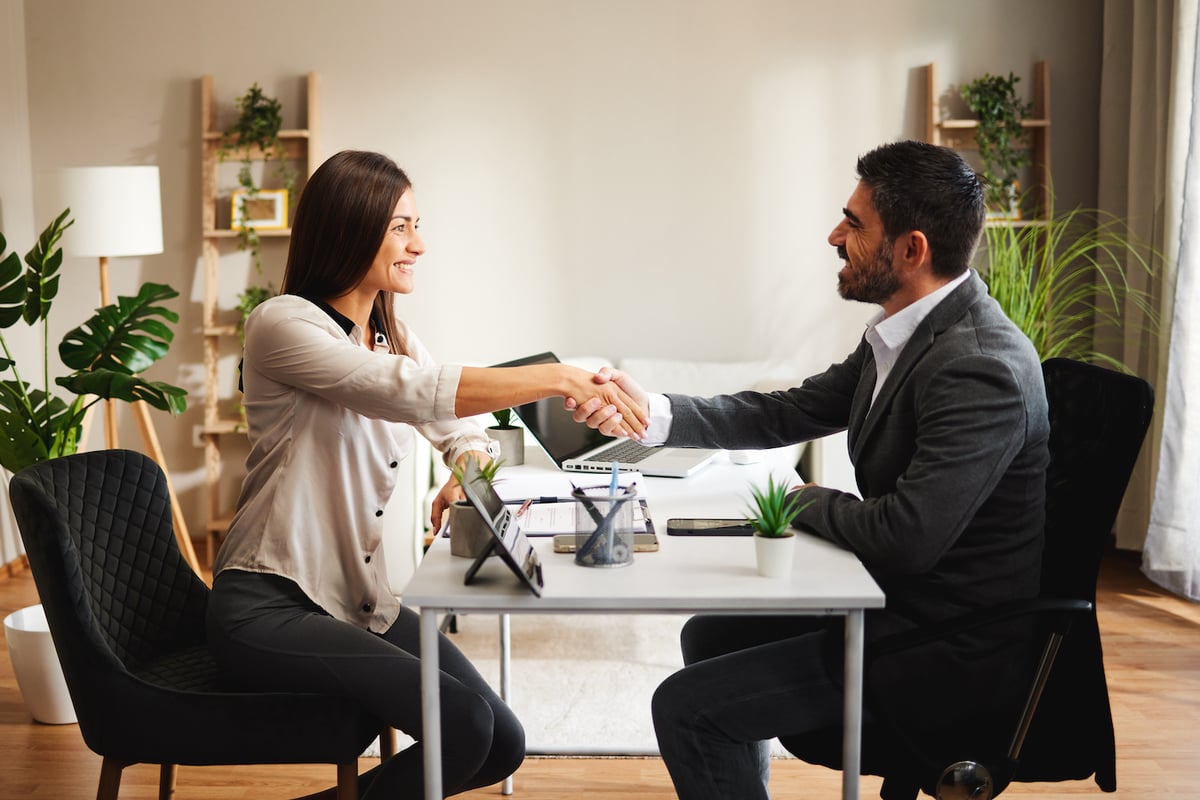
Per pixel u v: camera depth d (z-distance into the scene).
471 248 4.56
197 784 2.59
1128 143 4.28
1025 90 4.43
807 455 3.98
